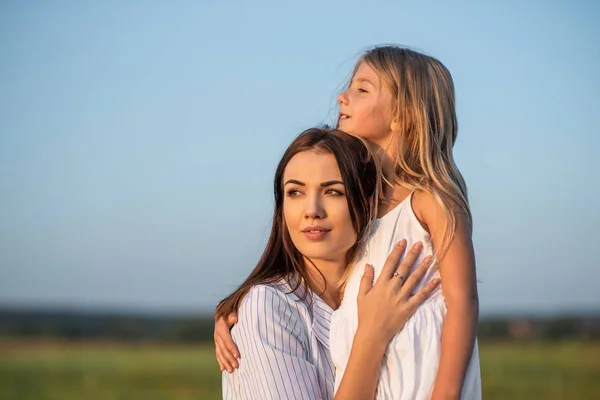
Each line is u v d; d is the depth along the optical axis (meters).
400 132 2.86
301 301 2.85
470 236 2.73
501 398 19.48
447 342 2.58
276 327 2.73
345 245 2.81
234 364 2.84
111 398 21.91
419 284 2.73
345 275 2.90
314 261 2.90
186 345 44.78
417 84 2.87
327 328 2.85
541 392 20.41
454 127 3.01
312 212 2.75
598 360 27.95
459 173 2.93
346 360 2.71
